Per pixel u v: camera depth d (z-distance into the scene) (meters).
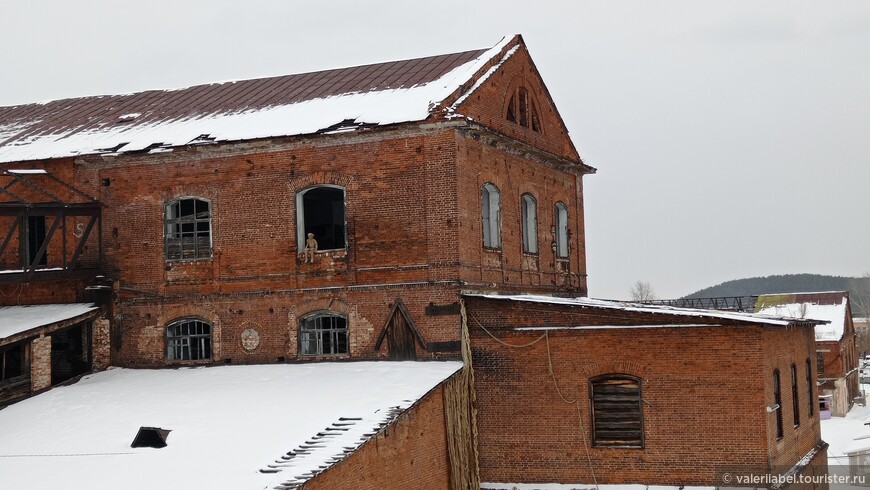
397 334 25.70
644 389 24.08
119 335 28.47
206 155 27.81
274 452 18.39
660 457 23.88
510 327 25.16
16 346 25.67
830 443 40.94
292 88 31.30
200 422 20.98
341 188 26.59
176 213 28.39
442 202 25.47
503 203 28.67
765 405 23.14
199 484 16.61
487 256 27.30
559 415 24.70
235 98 31.58
